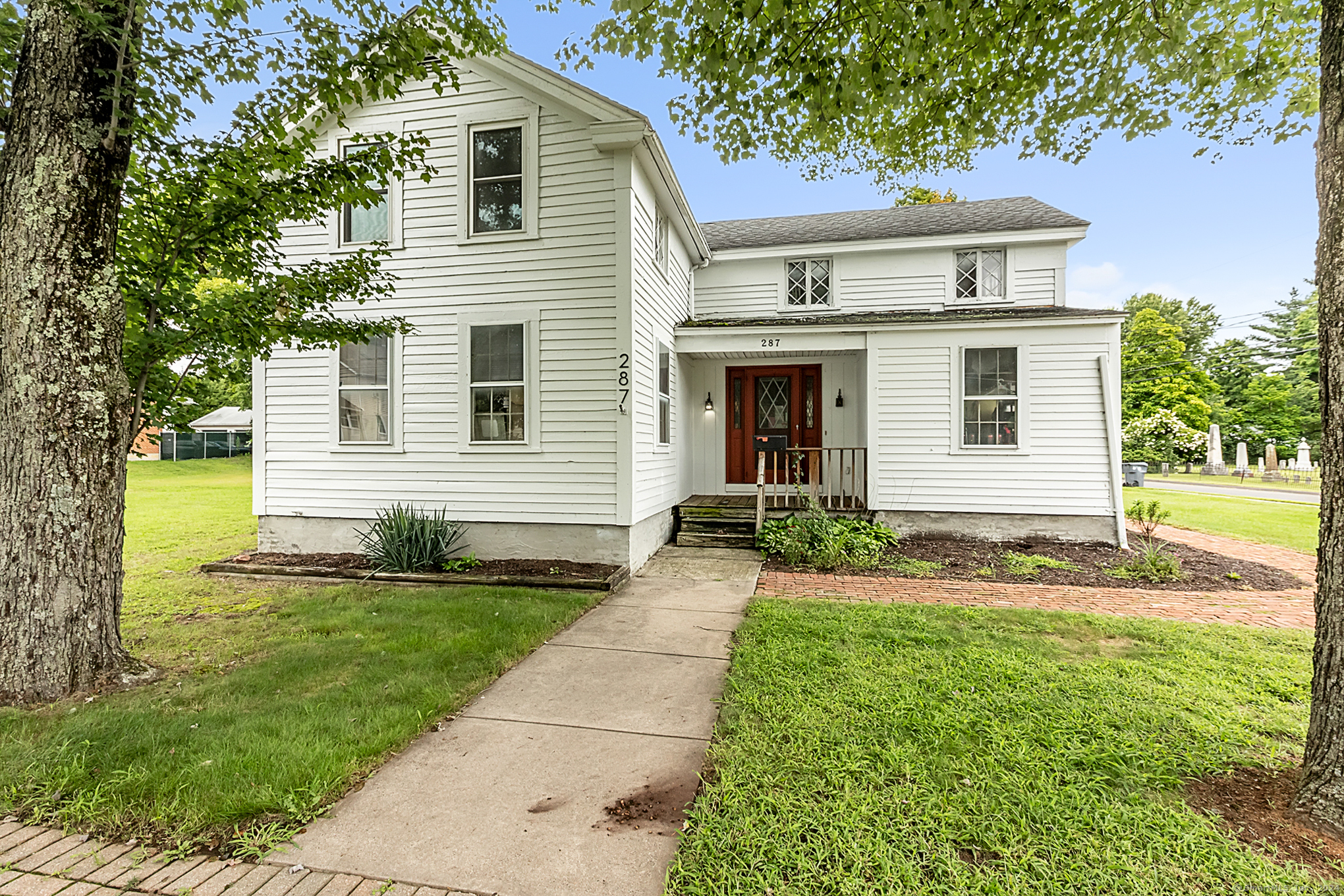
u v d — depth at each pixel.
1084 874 1.84
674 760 2.65
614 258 6.58
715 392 10.41
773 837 2.03
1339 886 1.79
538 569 6.39
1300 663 3.68
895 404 8.61
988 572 6.54
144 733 2.78
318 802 2.27
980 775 2.39
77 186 3.22
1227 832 2.07
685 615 5.02
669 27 3.59
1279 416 29.22
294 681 3.49
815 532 7.41
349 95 4.20
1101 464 8.06
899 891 1.77
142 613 4.97
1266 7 3.78
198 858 1.98
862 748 2.61
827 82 4.00
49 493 3.20
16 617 3.16
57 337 3.20
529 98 6.73
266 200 3.94
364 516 7.19
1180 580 6.14
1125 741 2.66
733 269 11.45
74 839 2.07
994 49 4.20
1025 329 8.27
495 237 6.84
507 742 2.82
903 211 12.48
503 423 6.91
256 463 7.39
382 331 4.97
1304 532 9.20
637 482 6.84
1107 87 4.11
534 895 1.82
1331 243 2.15
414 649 4.06
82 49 3.19
